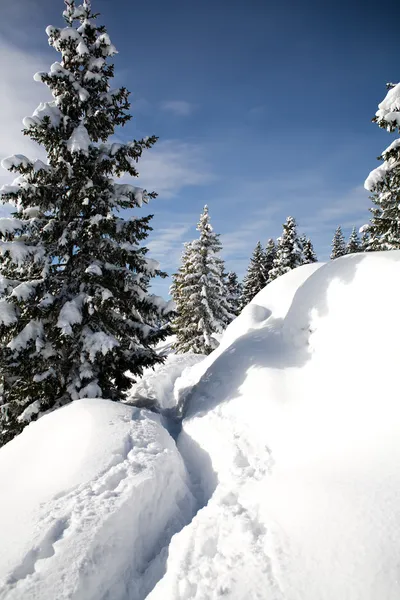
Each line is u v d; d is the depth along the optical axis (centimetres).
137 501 437
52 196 863
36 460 566
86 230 877
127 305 943
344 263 768
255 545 353
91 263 877
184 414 910
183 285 2534
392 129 845
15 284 800
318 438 527
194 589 322
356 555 306
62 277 878
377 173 907
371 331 616
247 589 305
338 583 288
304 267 1441
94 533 368
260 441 601
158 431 653
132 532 406
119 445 556
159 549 422
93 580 330
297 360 759
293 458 516
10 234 780
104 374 910
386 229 1011
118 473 481
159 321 946
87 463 508
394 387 509
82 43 884
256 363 827
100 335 810
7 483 521
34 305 789
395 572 283
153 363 940
